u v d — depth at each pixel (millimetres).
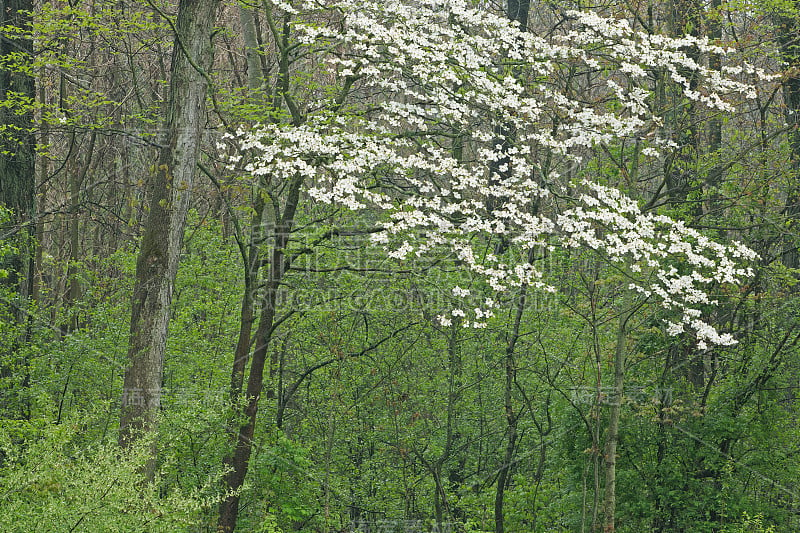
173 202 11172
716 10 14609
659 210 14750
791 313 14938
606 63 13578
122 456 7840
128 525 7613
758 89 13906
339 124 13312
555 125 13742
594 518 12453
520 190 13148
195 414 12352
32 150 13602
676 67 13555
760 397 14344
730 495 13945
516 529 15570
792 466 14195
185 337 16031
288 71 13859
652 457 14320
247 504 14273
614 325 15438
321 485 15766
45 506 7133
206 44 11516
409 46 12445
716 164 14961
